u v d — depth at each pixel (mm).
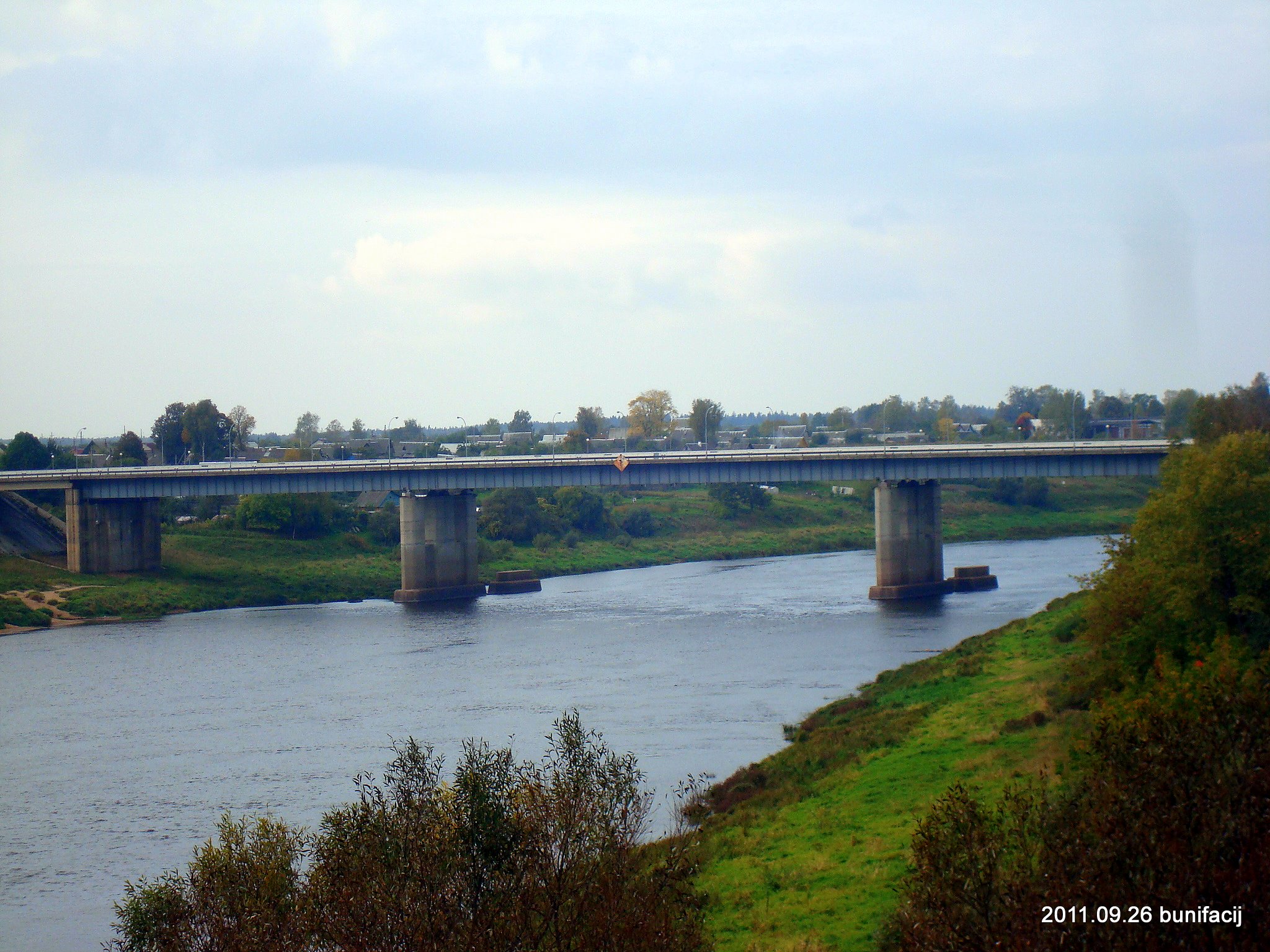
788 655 104750
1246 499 53781
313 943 28844
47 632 135375
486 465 166500
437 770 32031
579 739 32625
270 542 193375
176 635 130750
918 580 151875
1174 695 32531
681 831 50594
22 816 63062
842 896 39688
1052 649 80438
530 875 28516
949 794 26859
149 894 32000
